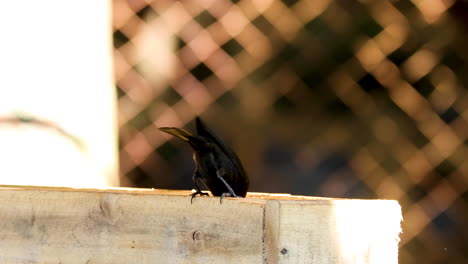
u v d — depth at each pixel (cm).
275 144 935
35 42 720
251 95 898
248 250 321
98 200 337
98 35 750
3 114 700
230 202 325
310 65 927
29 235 338
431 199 896
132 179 821
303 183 923
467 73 925
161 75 830
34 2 727
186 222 329
